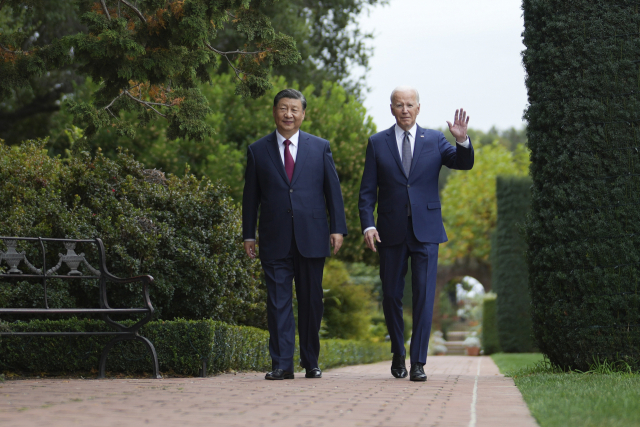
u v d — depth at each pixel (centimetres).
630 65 720
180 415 384
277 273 677
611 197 713
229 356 765
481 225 3988
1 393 493
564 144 736
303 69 2359
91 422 354
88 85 1788
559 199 730
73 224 800
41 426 340
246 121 1780
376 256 1948
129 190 873
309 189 684
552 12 755
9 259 728
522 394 502
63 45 768
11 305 764
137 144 1650
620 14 728
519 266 2714
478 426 348
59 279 787
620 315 702
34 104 2294
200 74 920
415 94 707
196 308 836
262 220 687
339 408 422
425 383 620
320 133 1831
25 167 877
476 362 1764
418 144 706
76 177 859
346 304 1770
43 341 711
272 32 858
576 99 731
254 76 903
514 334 2694
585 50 732
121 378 684
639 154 711
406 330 2700
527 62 769
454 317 5778
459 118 673
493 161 4038
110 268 809
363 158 1872
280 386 570
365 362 1598
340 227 691
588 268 712
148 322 711
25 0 928
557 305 728
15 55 811
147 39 807
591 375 647
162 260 816
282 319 671
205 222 881
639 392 463
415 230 679
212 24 849
